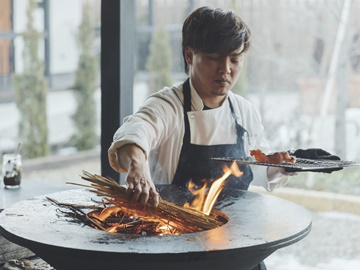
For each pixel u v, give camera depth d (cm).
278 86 812
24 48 866
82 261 216
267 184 300
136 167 237
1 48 984
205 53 270
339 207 611
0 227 237
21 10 984
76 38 920
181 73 952
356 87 746
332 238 546
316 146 712
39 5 1026
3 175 371
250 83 825
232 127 294
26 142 866
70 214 250
